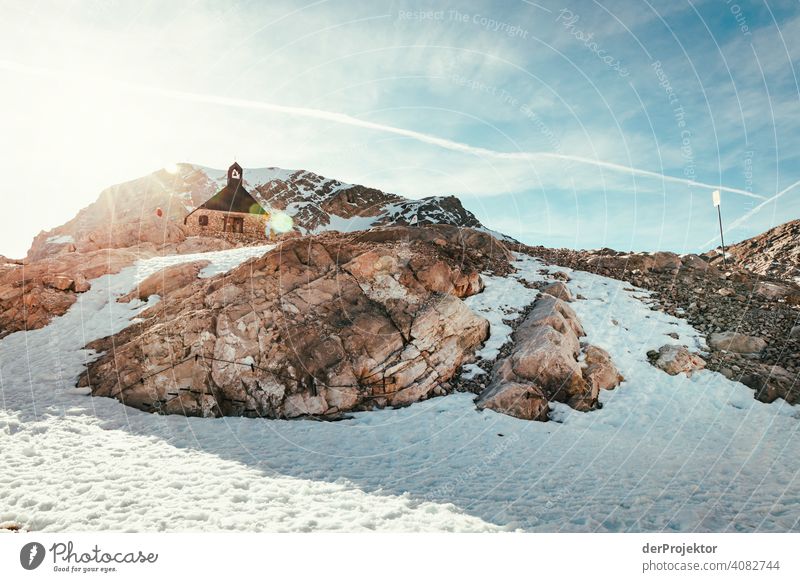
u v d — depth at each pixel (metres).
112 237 31.67
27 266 19.97
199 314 14.93
